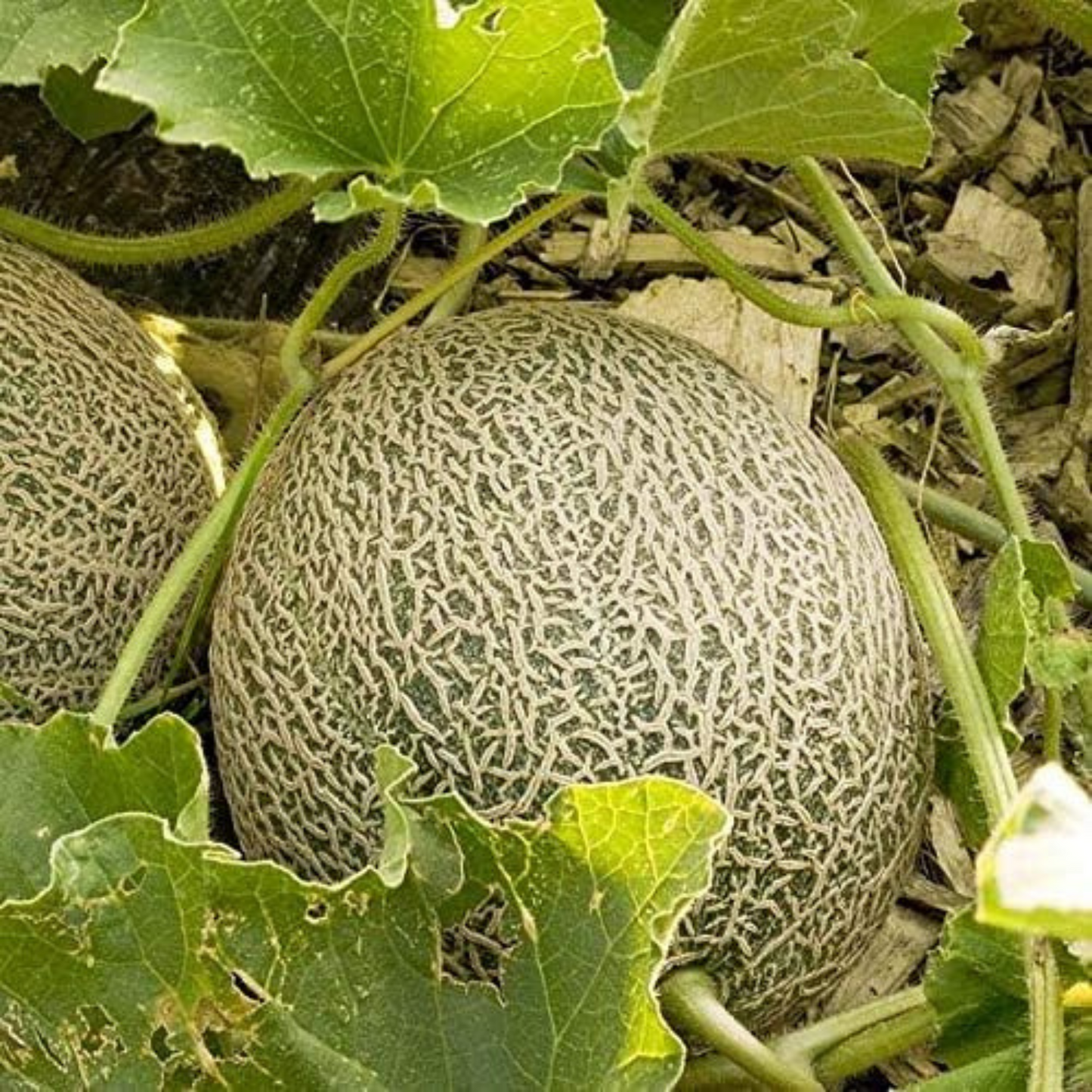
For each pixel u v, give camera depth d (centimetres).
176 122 65
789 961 70
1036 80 102
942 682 75
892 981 85
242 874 64
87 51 71
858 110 71
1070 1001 67
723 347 94
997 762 71
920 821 73
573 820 63
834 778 69
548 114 66
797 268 98
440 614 68
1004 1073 68
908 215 100
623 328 73
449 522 69
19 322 74
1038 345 96
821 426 94
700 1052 72
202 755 66
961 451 95
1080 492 93
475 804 68
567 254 97
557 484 69
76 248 81
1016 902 52
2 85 81
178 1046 65
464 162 67
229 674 71
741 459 71
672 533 69
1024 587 72
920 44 76
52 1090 65
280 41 66
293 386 74
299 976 65
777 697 69
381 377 72
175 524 76
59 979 64
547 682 68
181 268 90
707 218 99
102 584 74
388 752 65
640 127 67
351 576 69
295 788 70
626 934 64
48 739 67
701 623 68
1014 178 100
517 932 65
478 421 70
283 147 67
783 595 69
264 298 84
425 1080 65
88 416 74
